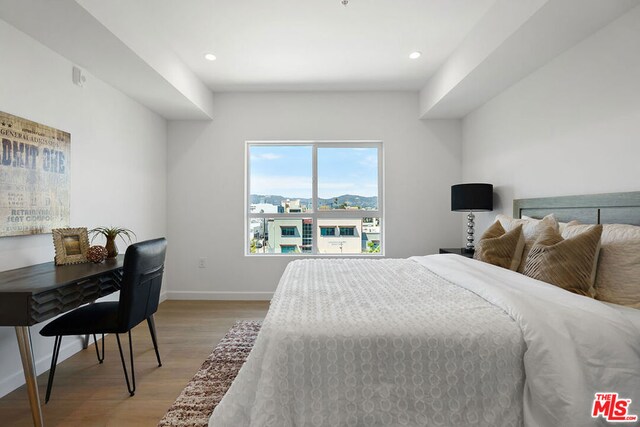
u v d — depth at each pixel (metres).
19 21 1.84
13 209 1.87
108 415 1.63
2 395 1.81
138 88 2.87
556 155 2.31
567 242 1.57
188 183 3.84
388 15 2.33
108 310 1.93
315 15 2.32
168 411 1.65
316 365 1.08
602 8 1.74
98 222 2.66
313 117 3.80
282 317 1.23
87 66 2.43
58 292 1.57
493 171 3.14
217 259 3.86
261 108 3.81
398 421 1.07
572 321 1.13
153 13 2.30
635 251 1.43
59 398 1.79
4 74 1.84
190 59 2.98
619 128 1.83
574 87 2.14
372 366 1.09
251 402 1.08
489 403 1.08
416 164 3.84
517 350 1.09
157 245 2.01
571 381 1.00
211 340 2.59
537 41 2.09
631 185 1.76
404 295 1.53
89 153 2.55
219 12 2.29
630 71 1.76
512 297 1.29
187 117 3.73
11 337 1.87
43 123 2.11
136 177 3.22
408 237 3.86
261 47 2.77
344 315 1.25
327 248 4.01
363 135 3.82
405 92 3.81
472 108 3.45
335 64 3.09
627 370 1.03
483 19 2.34
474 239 3.59
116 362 2.21
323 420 1.05
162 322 3.02
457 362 1.09
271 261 3.86
